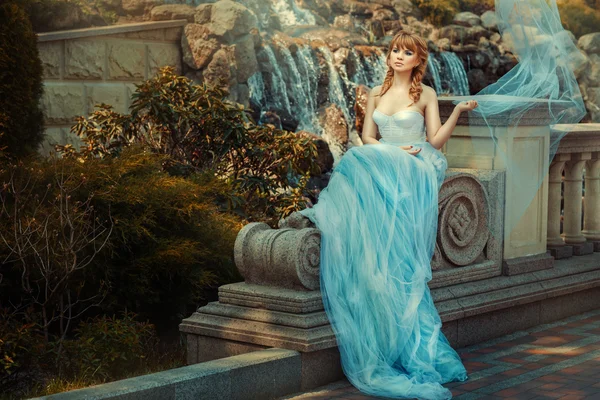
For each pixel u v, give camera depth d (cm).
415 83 587
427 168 567
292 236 519
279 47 1527
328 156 1296
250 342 515
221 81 873
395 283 527
